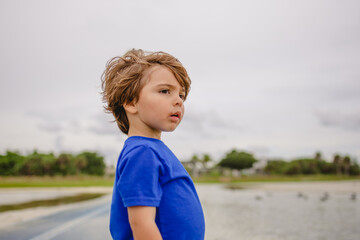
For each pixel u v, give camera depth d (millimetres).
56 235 4863
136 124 851
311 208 10656
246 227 6316
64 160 86938
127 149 784
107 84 914
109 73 916
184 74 870
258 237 5285
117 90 848
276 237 5301
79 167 88938
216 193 22047
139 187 706
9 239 4555
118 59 918
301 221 7336
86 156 93875
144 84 822
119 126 925
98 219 6711
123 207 808
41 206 10859
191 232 768
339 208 10625
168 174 768
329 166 107500
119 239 802
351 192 21359
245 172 108188
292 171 101750
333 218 7957
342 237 5379
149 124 831
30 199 15438
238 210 9961
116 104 876
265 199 15461
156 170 738
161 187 760
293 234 5602
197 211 806
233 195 19266
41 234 4961
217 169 102812
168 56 875
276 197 17000
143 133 845
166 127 818
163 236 740
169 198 759
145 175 718
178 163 839
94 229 5398
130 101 844
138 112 837
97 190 28141
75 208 9719
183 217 760
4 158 84562
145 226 690
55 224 6043
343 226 6578
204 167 102500
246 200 14750
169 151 850
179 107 838
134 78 828
